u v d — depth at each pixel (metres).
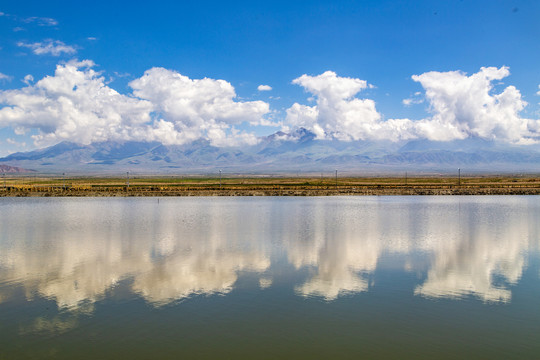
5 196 89.88
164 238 37.25
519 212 58.62
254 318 17.59
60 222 48.31
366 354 14.53
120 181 177.62
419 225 45.44
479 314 18.08
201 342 15.41
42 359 14.18
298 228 43.28
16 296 20.64
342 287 22.06
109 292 21.28
